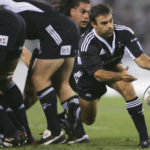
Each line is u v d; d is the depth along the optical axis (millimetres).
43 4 18109
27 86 20328
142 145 17031
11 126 17453
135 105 17141
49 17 17781
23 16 17797
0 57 16516
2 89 17812
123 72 16047
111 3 71875
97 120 31031
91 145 17734
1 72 17047
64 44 17734
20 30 16562
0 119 17469
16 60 17078
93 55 17469
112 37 17750
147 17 72438
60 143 18125
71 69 18625
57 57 17703
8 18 16516
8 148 17000
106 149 16562
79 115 18484
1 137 17938
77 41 18172
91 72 17359
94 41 17703
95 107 21453
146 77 64438
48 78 17859
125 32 17828
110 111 37719
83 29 21172
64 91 18438
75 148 16656
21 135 17562
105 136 22469
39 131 24422
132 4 73000
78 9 20797
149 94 16609
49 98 17703
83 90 20688
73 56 18172
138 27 72000
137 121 17312
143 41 71625
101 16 17031
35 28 17797
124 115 34625
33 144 18125
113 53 18125
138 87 58531
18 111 18062
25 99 20812
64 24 17844
